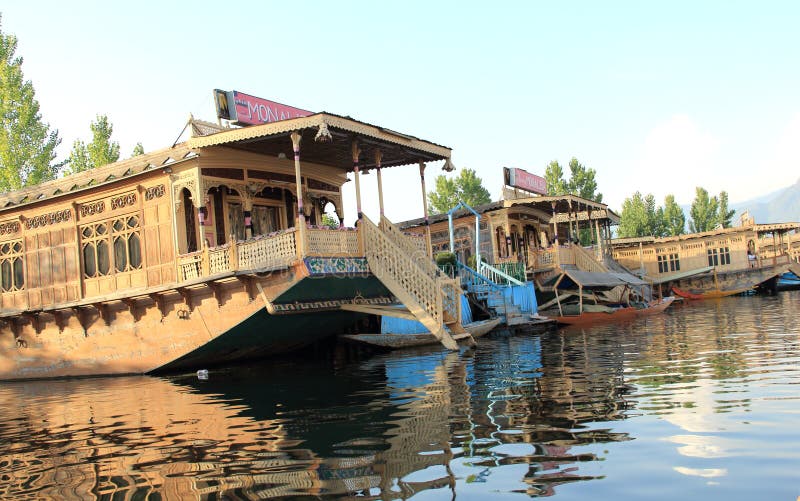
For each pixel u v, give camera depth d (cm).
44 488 659
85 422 1035
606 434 688
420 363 1524
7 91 3189
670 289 4903
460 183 6094
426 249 1931
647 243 5138
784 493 490
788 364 1085
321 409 973
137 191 1733
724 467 556
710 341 1569
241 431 852
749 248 5153
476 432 738
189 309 1622
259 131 1512
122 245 1769
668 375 1063
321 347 2088
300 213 1447
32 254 1945
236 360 1861
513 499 513
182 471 675
